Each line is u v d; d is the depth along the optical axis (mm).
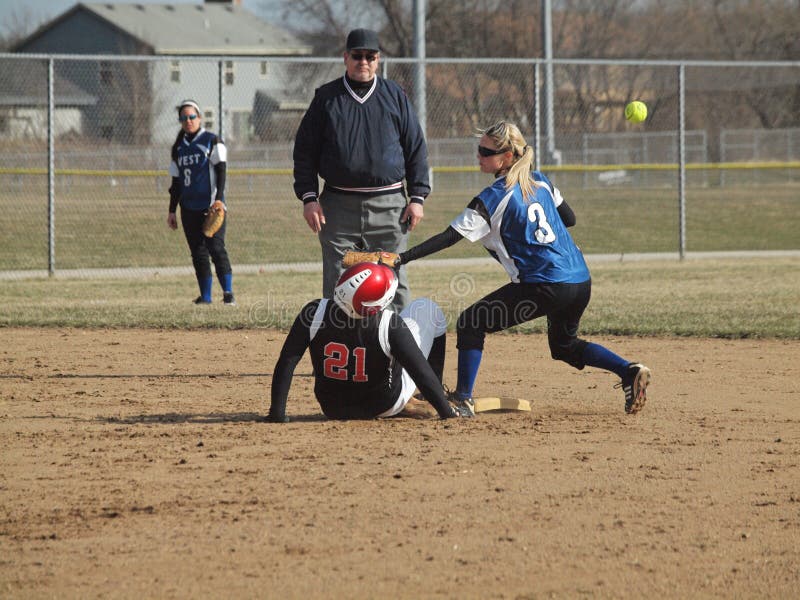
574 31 125625
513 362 21109
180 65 108375
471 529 10117
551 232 14750
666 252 46469
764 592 8641
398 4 106625
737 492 11422
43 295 32094
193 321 26156
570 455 13000
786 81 89000
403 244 17672
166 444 13570
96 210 59250
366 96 16969
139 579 8875
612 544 9727
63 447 13430
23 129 95375
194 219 28828
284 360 14586
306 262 41281
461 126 75750
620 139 92375
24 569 9102
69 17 140375
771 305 28406
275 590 8641
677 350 22219
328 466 12398
